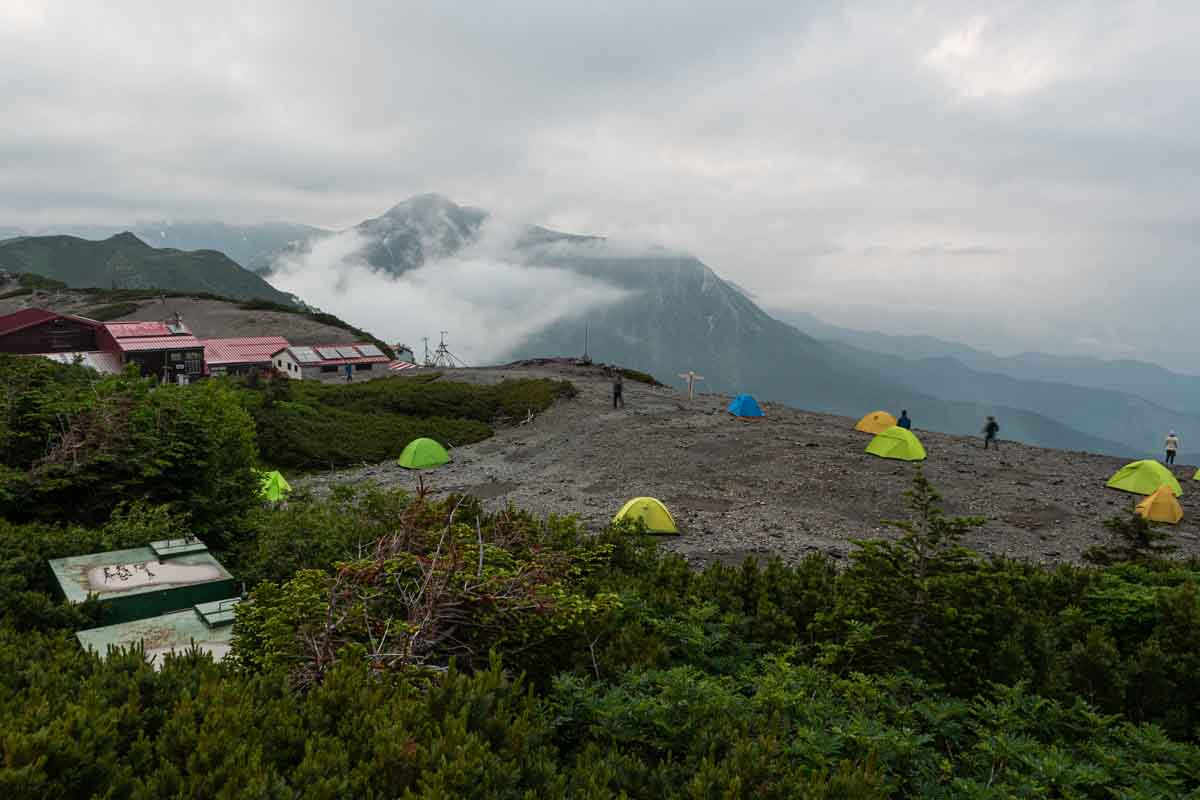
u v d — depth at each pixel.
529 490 25.09
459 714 4.19
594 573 9.16
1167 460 30.30
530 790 3.64
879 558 7.25
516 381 45.69
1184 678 6.25
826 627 7.29
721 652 7.15
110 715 3.86
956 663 6.59
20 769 3.24
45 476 11.16
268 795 3.42
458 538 6.55
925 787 4.43
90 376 19.11
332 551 9.81
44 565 8.77
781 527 19.84
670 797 3.90
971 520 7.01
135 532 9.84
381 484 26.98
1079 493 23.91
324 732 4.12
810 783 3.90
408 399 40.59
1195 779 4.85
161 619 7.56
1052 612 8.34
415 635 5.21
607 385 48.84
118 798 3.43
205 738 3.72
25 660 4.96
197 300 113.75
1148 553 10.77
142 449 12.46
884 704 5.60
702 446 30.44
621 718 4.94
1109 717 5.39
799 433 33.12
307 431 33.38
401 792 3.68
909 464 27.31
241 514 13.59
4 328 61.59
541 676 6.07
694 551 17.55
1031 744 4.85
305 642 5.32
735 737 4.49
